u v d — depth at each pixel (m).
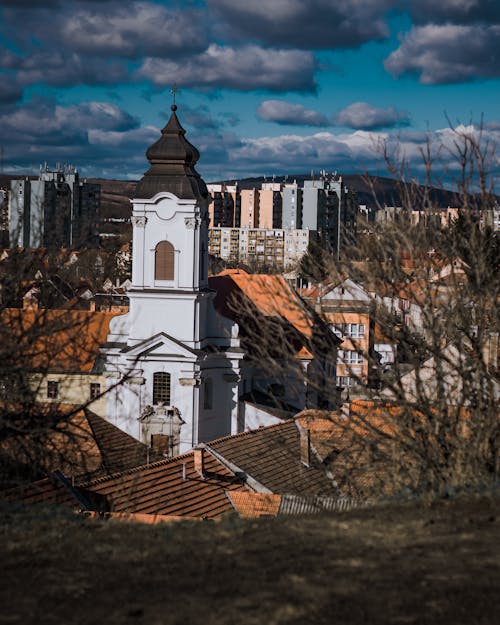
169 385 65.50
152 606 12.73
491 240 20.56
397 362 20.42
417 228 20.33
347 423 23.83
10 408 26.12
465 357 21.70
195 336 65.62
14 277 24.00
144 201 65.69
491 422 19.39
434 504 18.02
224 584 13.57
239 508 38.03
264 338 22.09
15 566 14.92
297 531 16.62
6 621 12.31
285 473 42.75
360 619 12.06
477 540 15.46
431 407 20.06
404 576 13.68
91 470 43.28
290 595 12.98
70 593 13.40
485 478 18.97
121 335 66.38
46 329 23.80
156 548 15.92
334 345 21.92
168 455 65.25
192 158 66.75
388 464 21.02
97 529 18.08
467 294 20.59
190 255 65.50
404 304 21.92
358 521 17.16
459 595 12.80
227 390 66.50
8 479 26.53
